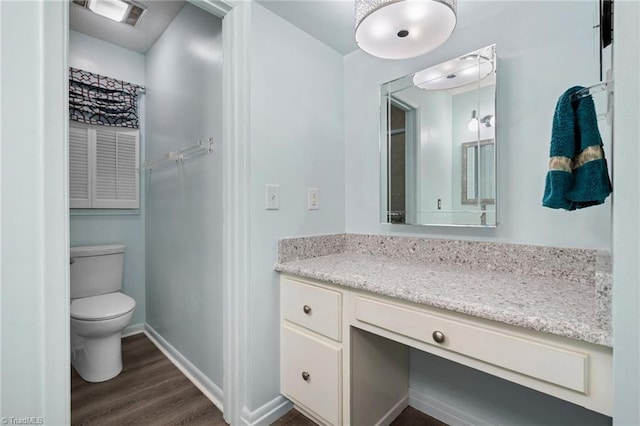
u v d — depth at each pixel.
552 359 0.78
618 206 0.62
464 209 1.39
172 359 2.15
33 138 0.87
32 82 0.87
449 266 1.42
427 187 1.51
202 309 1.82
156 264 2.44
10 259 0.84
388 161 1.67
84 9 2.06
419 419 1.51
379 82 1.73
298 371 1.44
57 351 0.91
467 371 1.42
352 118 1.86
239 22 1.40
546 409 1.21
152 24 2.23
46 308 0.89
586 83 1.10
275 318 1.52
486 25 1.34
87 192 2.40
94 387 1.82
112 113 2.51
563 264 1.14
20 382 0.86
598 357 0.72
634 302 0.60
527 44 1.23
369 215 1.78
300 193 1.63
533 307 0.85
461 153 1.39
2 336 0.83
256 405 1.45
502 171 1.30
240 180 1.42
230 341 1.47
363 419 1.32
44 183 0.88
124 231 2.58
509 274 1.25
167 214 2.25
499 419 1.33
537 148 1.21
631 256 0.60
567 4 1.14
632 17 0.59
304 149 1.65
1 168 0.82
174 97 2.16
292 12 1.49
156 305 2.45
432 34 1.10
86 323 1.80
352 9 1.46
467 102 1.37
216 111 1.67
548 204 0.85
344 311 1.25
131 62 2.62
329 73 1.80
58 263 0.91
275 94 1.50
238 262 1.43
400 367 1.54
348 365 1.25
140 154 2.66
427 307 1.01
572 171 0.83
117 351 1.97
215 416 1.57
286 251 1.54
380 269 1.36
